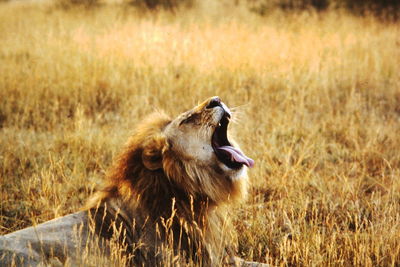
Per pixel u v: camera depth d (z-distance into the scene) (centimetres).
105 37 1891
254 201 905
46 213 855
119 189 656
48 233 581
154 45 1752
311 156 1084
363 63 1619
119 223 636
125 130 1203
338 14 2469
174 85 1468
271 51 1698
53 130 1227
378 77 1547
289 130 1203
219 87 1439
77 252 564
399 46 1820
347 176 989
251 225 807
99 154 1079
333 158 1101
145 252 631
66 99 1420
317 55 1673
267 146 1125
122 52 1727
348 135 1202
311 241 742
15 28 2341
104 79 1512
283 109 1362
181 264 621
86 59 1634
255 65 1605
